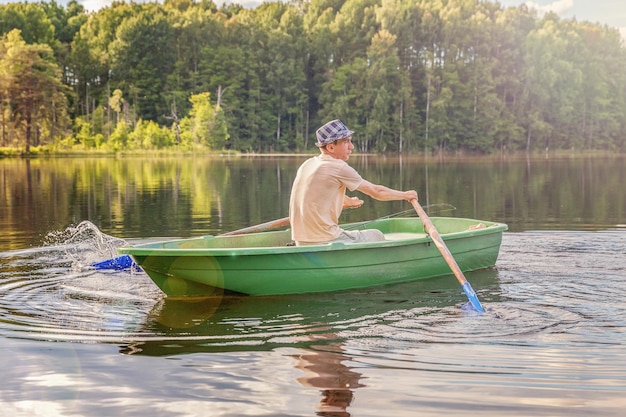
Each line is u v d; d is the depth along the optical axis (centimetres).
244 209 1081
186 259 440
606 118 6869
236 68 5984
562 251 623
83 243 693
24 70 5078
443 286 495
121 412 262
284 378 295
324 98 6178
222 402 271
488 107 6219
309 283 474
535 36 6538
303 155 5122
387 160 4156
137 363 316
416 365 308
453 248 534
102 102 5988
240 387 286
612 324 372
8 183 1752
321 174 495
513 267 551
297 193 502
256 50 6200
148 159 3981
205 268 444
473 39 6538
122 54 6225
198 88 6009
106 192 1443
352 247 480
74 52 6366
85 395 278
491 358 316
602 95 6888
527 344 337
